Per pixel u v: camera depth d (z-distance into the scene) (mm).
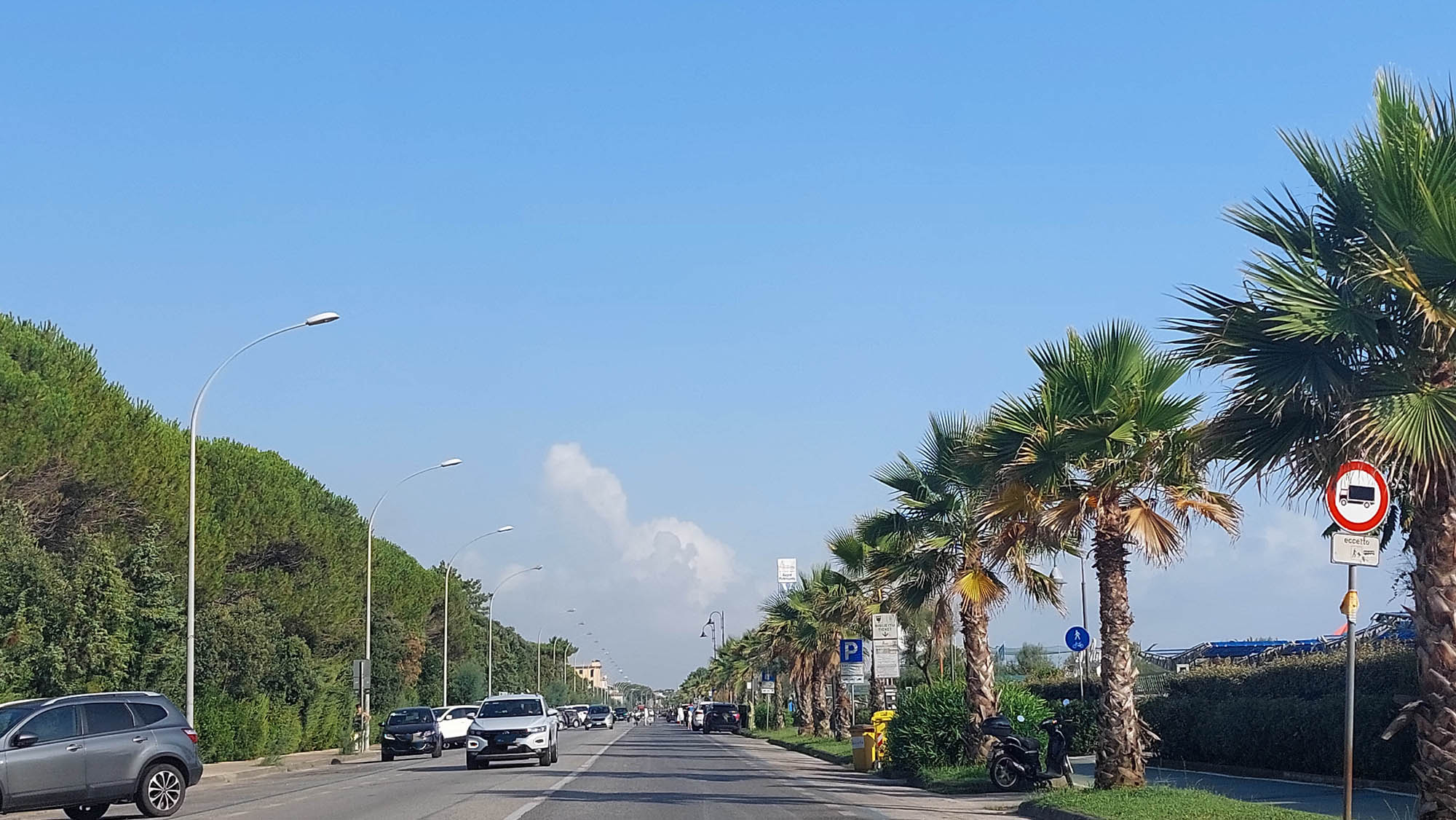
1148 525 21141
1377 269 12570
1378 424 12164
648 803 22641
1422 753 12562
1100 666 21516
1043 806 19609
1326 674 25312
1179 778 25797
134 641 39188
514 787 27406
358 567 68875
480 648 125938
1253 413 13734
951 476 29766
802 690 66875
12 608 34375
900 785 28375
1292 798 20406
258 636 50281
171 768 21672
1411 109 12914
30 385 37375
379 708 73625
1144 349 21562
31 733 20500
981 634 29094
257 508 57438
